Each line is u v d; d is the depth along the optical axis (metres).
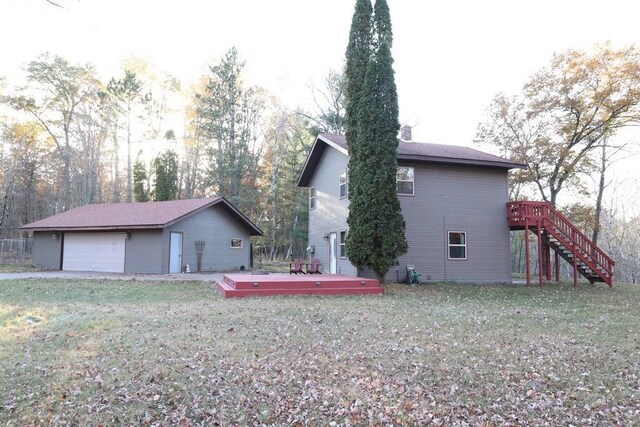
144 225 19.62
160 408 4.31
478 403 4.54
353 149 16.03
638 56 21.62
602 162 26.56
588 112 23.41
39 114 34.06
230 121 33.50
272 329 7.70
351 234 15.70
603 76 22.45
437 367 5.65
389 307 10.52
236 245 24.28
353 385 4.99
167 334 7.17
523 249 34.38
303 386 4.94
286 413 4.27
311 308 10.06
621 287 16.92
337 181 19.30
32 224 23.22
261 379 5.12
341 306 10.52
